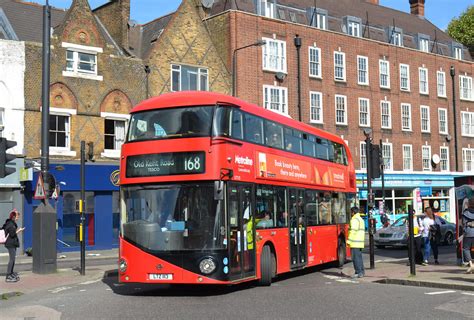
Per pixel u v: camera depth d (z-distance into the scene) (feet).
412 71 161.79
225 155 43.88
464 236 53.16
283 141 56.03
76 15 100.53
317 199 63.62
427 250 65.87
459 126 173.68
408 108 159.53
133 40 120.88
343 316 34.45
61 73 98.07
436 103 167.63
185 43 113.80
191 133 43.62
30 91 95.25
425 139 163.22
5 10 108.78
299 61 132.05
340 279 55.93
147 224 43.19
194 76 114.83
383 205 116.16
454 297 41.14
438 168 165.37
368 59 150.00
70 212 99.09
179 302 41.34
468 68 178.70
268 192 51.57
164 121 44.52
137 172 44.24
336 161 71.31
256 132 50.24
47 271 63.41
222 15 124.06
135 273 42.86
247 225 46.85
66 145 98.63
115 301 42.50
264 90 125.59
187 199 43.01
